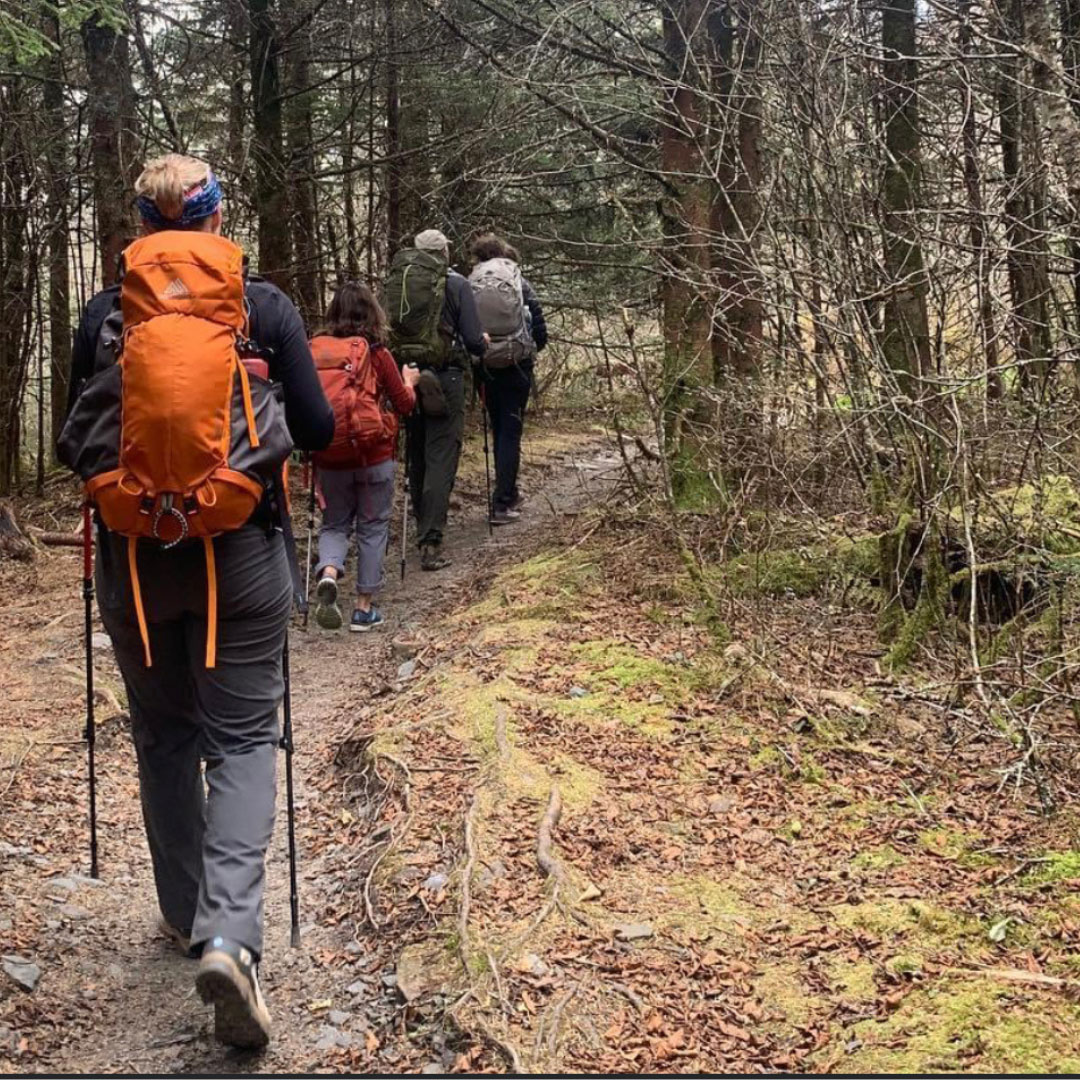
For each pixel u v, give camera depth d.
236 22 10.74
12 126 11.19
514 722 4.49
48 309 13.94
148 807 3.14
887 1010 2.74
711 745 4.28
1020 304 5.07
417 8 10.01
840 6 5.95
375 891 3.47
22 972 3.07
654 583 6.00
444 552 8.67
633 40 7.52
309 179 11.35
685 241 6.98
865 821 3.69
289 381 2.97
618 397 7.96
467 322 7.98
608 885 3.37
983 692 4.04
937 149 6.27
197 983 2.56
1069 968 2.82
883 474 5.86
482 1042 2.72
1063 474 5.32
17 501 11.30
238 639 2.86
